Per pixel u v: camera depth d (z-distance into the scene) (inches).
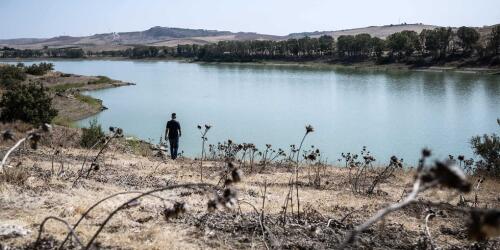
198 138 1396.4
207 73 5383.9
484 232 84.3
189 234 294.0
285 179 634.8
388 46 6417.3
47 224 282.8
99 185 429.4
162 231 292.8
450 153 1217.4
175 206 169.3
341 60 7062.0
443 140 1435.8
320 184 604.1
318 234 309.4
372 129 1652.3
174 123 850.8
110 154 767.7
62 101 2057.1
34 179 402.9
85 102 2185.0
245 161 826.8
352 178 671.1
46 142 776.9
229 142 778.8
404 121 1852.9
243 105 2400.3
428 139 1449.3
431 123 1795.0
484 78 4146.2
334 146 1323.8
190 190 443.2
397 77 4434.1
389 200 492.4
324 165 832.9
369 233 330.6
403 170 784.3
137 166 644.1
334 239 303.6
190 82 4030.5
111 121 1795.0
